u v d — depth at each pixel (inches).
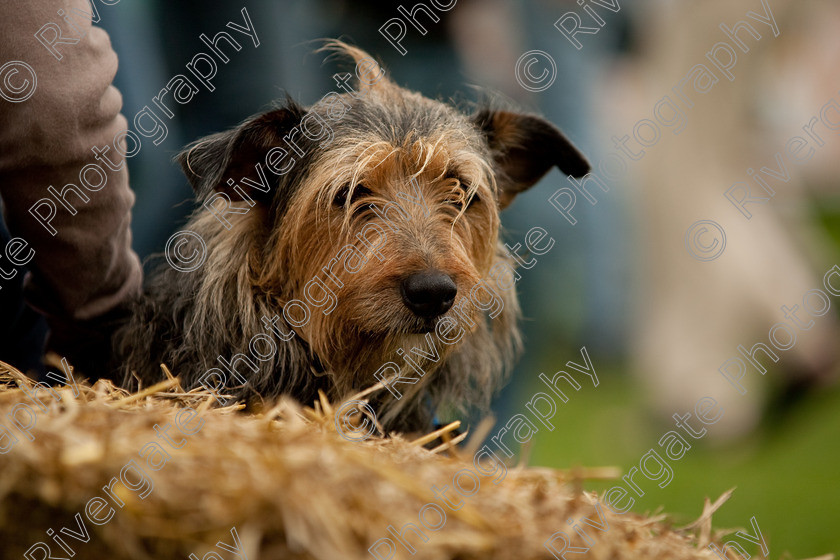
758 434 496.4
